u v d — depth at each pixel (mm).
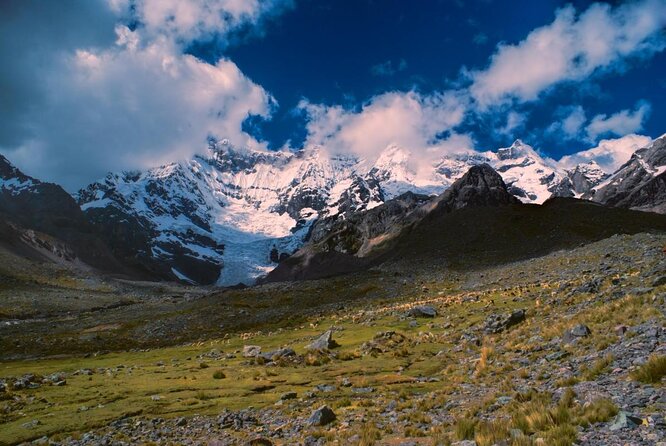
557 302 44188
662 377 15977
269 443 18562
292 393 28969
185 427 23656
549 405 16156
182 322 102438
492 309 56438
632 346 20906
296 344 56188
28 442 22812
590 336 25875
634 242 86750
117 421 25609
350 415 22500
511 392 20219
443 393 24766
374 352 42469
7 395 32469
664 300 26531
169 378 37688
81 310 194125
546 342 29875
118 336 94812
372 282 127062
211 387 33062
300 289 130875
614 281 42906
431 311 62719
